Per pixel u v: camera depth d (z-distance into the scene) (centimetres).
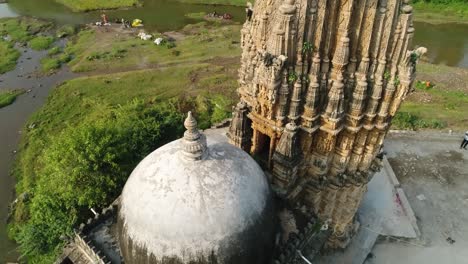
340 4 1892
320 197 2519
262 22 2045
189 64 6056
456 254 3102
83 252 2094
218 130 3328
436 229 3303
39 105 5203
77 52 6450
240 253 1648
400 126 4534
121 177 3166
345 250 2992
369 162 2444
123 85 5494
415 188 3706
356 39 1973
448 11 8288
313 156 2345
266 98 2073
